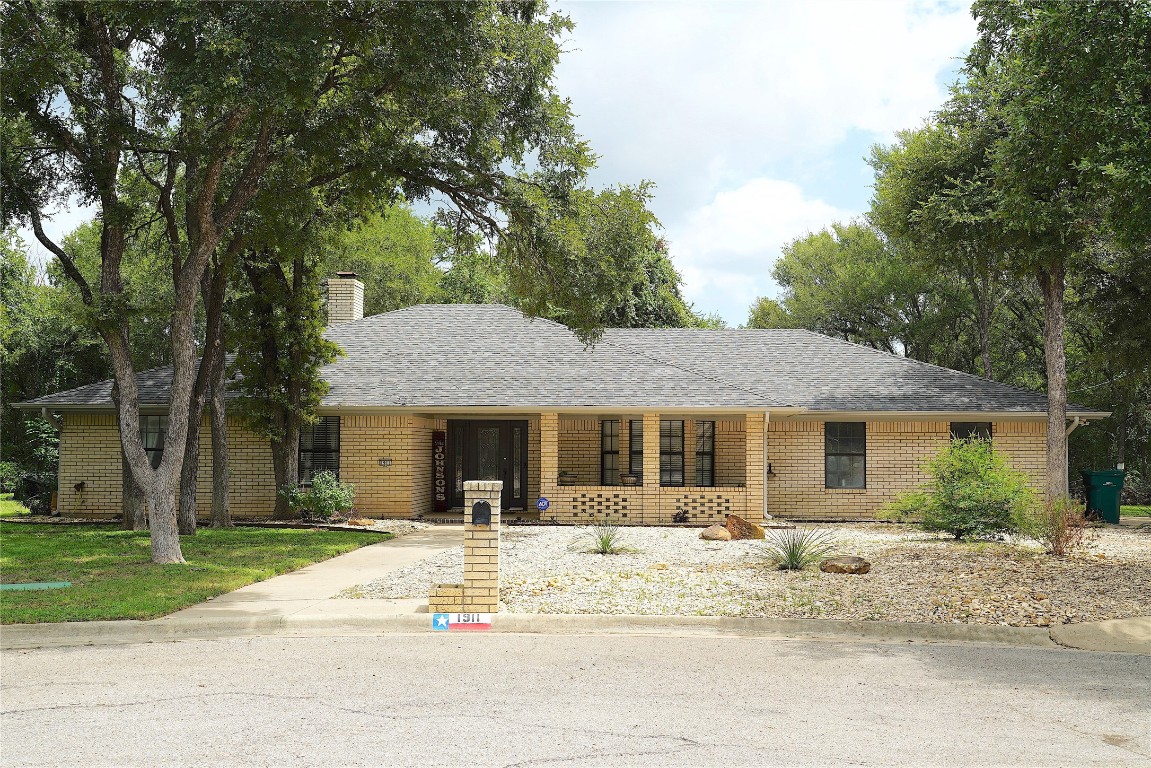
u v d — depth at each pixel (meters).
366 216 20.36
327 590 11.51
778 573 12.40
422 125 17.61
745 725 6.21
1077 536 14.09
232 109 13.30
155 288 37.97
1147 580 11.31
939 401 22.91
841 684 7.32
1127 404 35.31
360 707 6.62
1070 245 20.50
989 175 20.95
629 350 24.09
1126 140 11.40
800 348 26.31
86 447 23.31
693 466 23.97
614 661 8.12
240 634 9.45
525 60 16.47
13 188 16.30
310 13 12.64
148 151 16.55
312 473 22.89
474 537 9.97
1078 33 11.44
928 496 16.72
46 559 14.17
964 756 5.56
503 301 47.19
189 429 18.36
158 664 8.05
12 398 38.59
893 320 42.19
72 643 9.02
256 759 5.48
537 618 9.69
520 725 6.19
